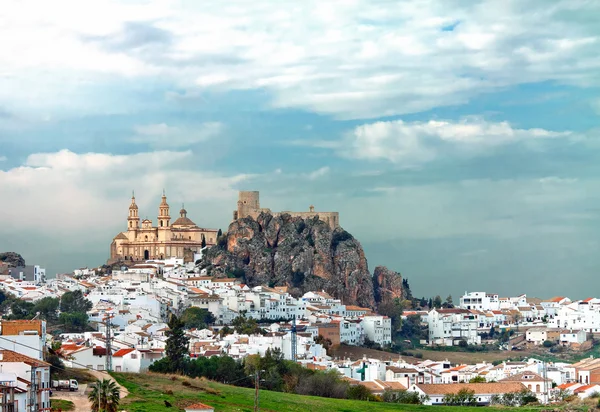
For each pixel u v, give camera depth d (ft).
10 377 634.84
